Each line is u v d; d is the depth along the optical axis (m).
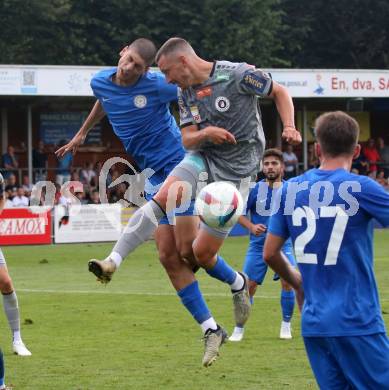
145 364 14.82
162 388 13.12
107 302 22.25
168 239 12.67
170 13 66.38
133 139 13.41
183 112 12.11
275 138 51.56
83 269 30.27
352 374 9.05
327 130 9.34
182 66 11.79
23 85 41.97
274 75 45.62
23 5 64.31
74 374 14.11
